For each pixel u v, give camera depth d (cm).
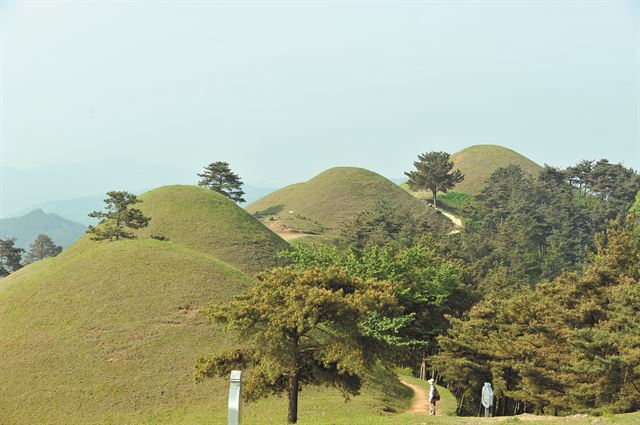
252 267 8200
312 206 15288
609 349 3272
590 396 3312
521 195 14425
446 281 6166
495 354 4244
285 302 2930
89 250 6556
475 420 2272
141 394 4144
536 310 4234
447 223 14725
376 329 4494
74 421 3841
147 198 9725
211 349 4725
